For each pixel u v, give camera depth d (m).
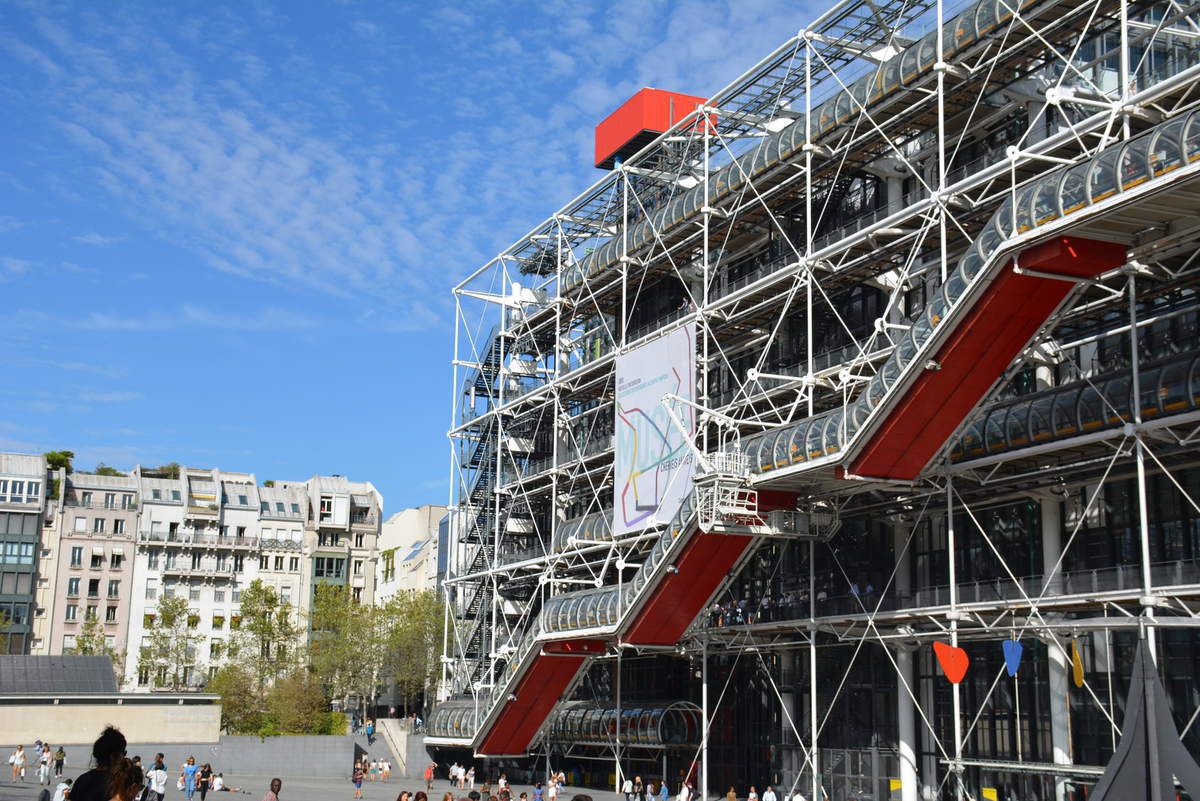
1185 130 25.28
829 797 42.88
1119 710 33.41
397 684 84.19
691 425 46.59
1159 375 29.19
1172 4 31.88
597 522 53.78
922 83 38.44
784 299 45.22
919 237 37.41
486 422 66.00
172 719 61.31
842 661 43.72
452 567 73.56
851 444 33.41
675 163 55.59
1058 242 28.31
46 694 59.59
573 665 49.66
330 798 45.91
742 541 39.78
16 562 92.56
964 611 34.06
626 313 60.16
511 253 64.69
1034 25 35.34
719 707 49.91
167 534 98.50
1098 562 34.41
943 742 39.28
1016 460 34.34
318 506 104.75
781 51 44.72
